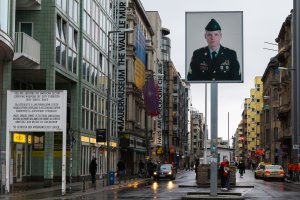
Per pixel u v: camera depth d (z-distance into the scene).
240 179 61.69
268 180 56.44
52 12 36.75
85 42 46.25
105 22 55.31
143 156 80.69
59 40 38.12
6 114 29.52
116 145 62.38
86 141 46.78
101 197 27.39
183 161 152.25
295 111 66.62
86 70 46.72
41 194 27.97
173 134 129.12
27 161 40.59
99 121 52.62
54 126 27.62
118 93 63.19
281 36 83.81
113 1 59.88
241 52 26.81
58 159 42.44
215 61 26.89
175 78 135.00
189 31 27.09
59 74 38.81
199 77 26.92
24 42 33.16
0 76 31.11
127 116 68.00
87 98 47.28
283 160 82.44
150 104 65.94
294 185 45.34
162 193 31.23
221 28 26.91
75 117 43.75
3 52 29.50
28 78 39.97
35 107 27.64
